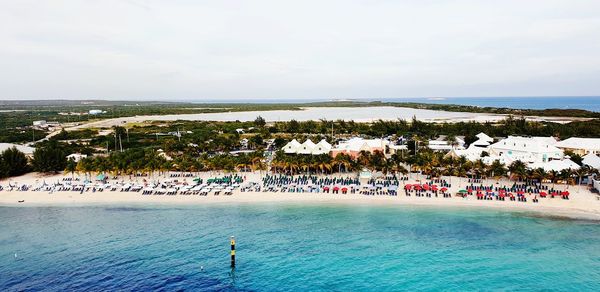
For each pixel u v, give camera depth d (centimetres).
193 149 14288
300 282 5516
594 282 5434
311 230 7212
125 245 6650
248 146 16325
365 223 7512
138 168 10656
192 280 5562
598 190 8912
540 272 5694
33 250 6481
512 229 7119
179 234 7081
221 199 8969
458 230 7112
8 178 11350
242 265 5972
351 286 5412
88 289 5319
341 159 10912
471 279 5541
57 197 9325
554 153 11594
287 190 9494
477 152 12238
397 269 5838
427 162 10306
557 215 7694
